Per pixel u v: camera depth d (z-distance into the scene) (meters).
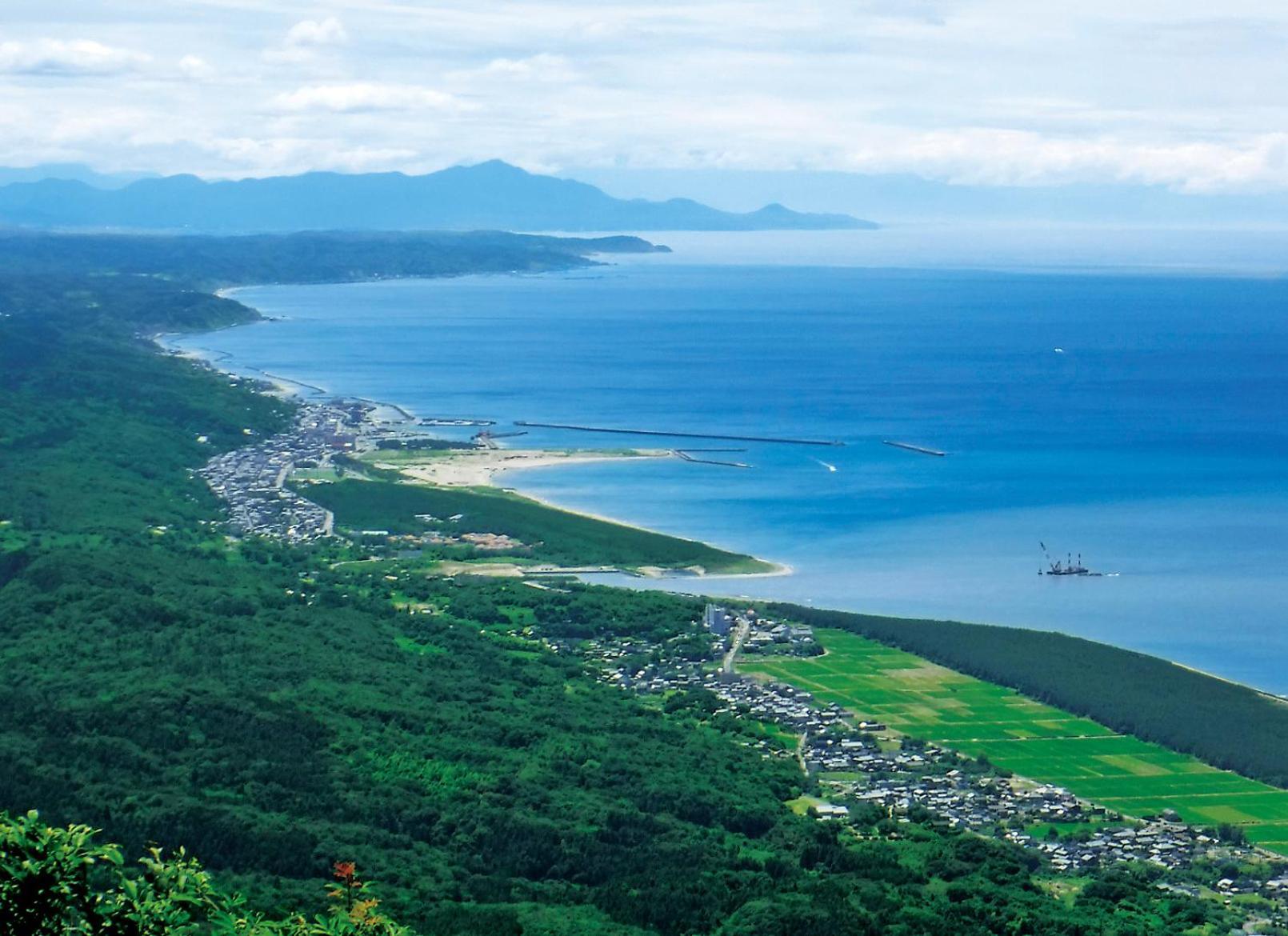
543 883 181.88
